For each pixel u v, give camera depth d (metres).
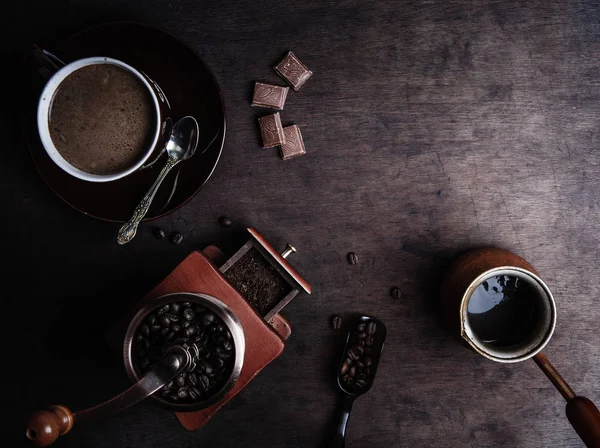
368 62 0.64
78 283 0.65
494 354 0.56
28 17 0.62
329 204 0.65
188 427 0.58
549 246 0.65
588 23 0.64
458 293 0.57
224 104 0.58
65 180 0.57
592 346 0.66
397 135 0.64
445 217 0.65
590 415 0.52
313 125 0.64
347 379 0.64
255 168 0.64
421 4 0.63
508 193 0.65
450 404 0.66
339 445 0.64
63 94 0.53
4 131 0.63
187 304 0.53
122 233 0.58
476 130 0.64
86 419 0.49
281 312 0.65
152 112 0.54
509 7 0.63
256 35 0.63
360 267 0.65
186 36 0.63
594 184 0.65
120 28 0.55
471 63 0.64
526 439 0.66
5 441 0.65
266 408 0.66
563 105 0.64
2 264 0.64
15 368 0.65
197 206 0.64
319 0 0.63
